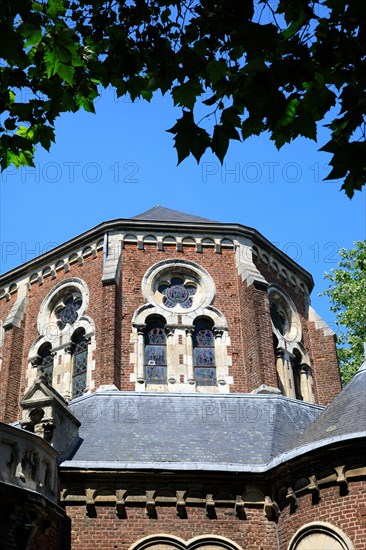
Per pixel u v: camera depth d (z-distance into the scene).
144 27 11.52
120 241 30.12
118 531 19.25
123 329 28.17
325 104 9.07
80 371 28.39
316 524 18.50
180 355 28.00
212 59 10.62
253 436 22.67
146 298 29.02
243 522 19.80
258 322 27.84
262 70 8.82
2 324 32.16
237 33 8.80
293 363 30.23
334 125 9.14
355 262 40.53
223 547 19.45
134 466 19.75
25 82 11.55
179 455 21.12
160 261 30.02
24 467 17.80
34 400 20.70
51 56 10.64
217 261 30.41
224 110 9.53
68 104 11.66
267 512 19.94
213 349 28.58
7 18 9.76
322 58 9.12
